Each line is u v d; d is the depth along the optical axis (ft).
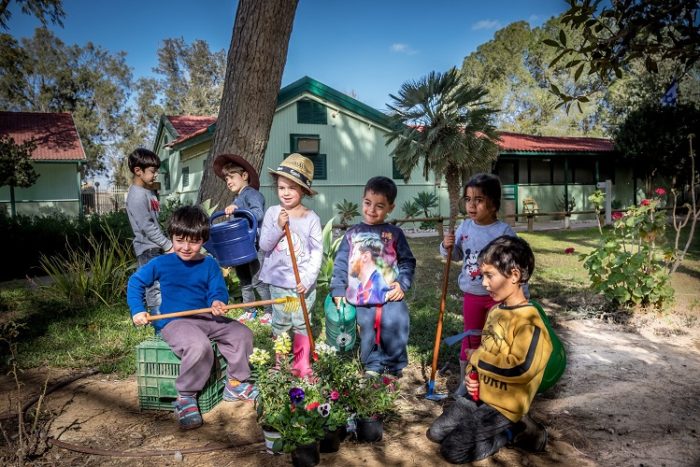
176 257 10.39
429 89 37.09
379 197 10.94
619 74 8.59
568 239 38.81
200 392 9.96
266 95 20.29
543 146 57.52
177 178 59.62
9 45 106.93
